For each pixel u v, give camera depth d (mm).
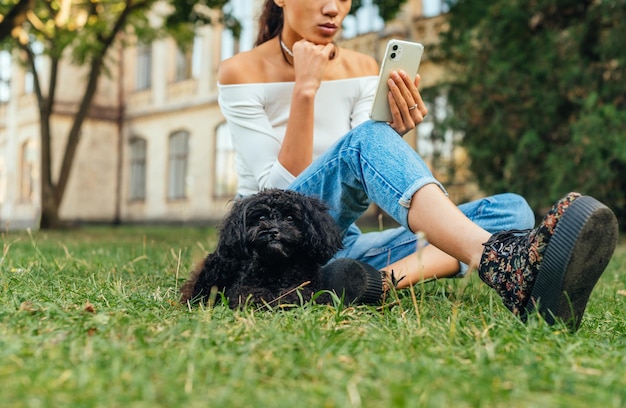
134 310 2129
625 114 9680
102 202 24734
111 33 13938
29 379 1314
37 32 14273
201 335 1735
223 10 11430
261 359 1535
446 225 2127
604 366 1556
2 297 2322
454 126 12023
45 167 15047
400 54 2383
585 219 1765
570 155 10156
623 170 10305
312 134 2754
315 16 2859
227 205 2738
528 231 2012
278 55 3055
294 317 2064
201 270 2551
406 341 1729
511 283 1968
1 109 28094
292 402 1198
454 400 1251
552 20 11195
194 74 22984
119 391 1257
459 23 12094
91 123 24453
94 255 4641
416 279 2705
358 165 2387
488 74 11320
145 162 24500
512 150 11594
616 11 10172
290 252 2293
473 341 1775
